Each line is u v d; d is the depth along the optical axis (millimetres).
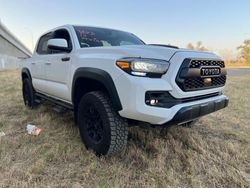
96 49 2676
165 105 2186
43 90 4195
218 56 2799
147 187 2035
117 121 2418
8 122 3848
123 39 3756
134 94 2088
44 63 3959
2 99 5973
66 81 3215
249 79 13797
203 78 2449
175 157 2607
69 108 3311
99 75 2418
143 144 2898
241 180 2168
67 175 2203
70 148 2758
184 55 2262
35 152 2650
